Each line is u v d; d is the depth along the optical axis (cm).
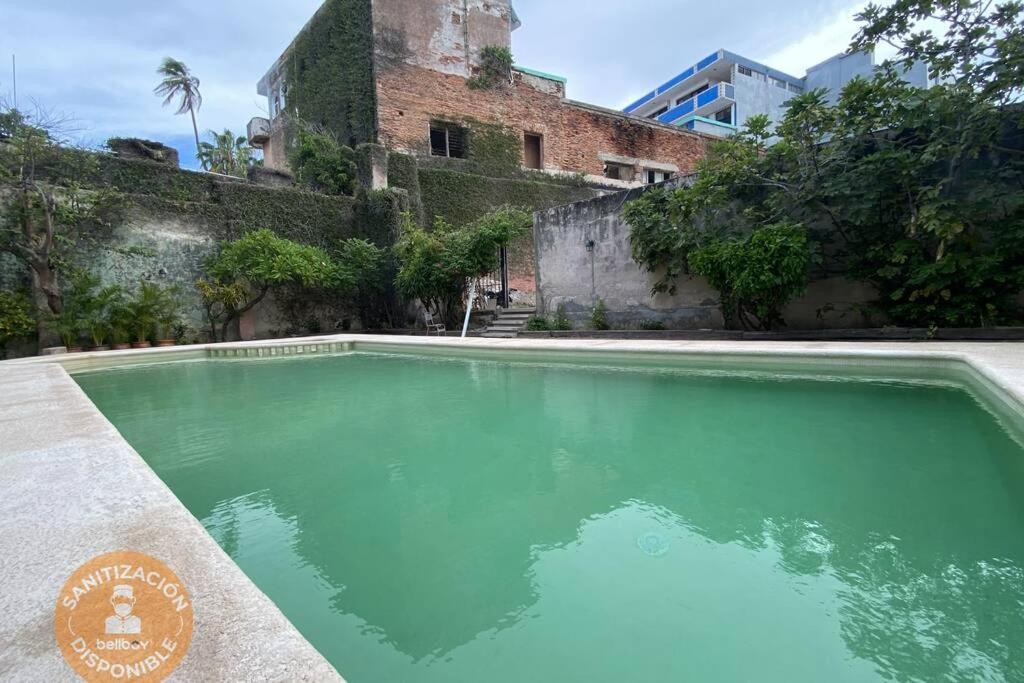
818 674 103
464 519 187
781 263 557
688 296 734
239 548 169
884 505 182
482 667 109
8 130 866
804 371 423
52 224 860
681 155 1892
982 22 466
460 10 1491
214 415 382
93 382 562
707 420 305
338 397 439
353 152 1318
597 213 841
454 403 394
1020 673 101
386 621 127
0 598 91
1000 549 149
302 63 1631
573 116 1670
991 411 286
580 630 120
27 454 189
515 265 1441
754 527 171
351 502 207
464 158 1498
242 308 1097
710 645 113
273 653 76
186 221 1065
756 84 2614
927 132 512
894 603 126
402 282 1110
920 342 480
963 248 481
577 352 563
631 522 179
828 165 564
